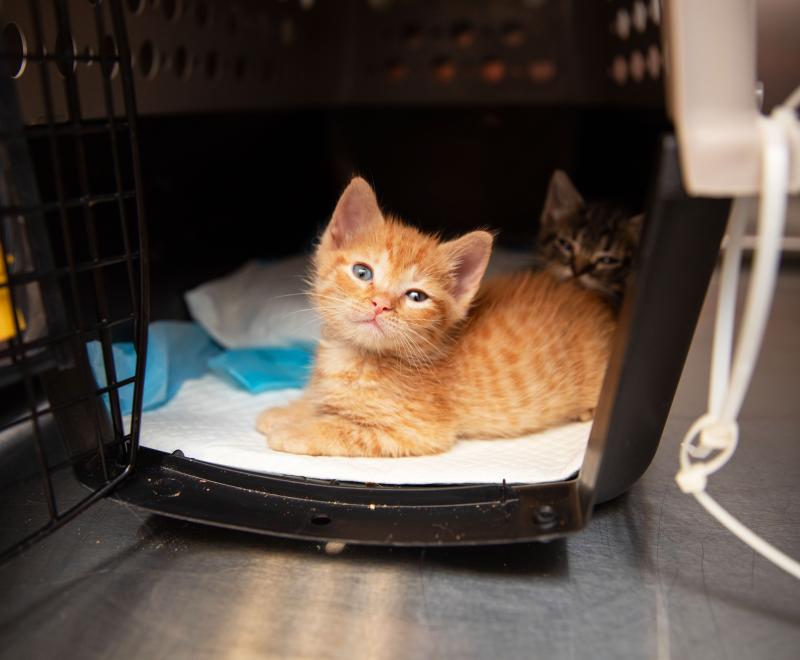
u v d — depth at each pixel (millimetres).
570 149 654
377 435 346
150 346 398
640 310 241
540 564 284
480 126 662
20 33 318
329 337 373
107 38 372
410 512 285
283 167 624
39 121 334
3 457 360
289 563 282
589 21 627
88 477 303
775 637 252
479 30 646
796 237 736
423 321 355
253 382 417
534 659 242
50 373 297
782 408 424
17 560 282
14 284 243
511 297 407
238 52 541
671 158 227
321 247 372
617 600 267
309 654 242
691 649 247
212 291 496
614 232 503
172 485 303
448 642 247
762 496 333
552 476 304
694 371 475
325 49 656
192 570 279
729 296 243
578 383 391
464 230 676
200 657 241
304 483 302
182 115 476
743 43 224
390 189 679
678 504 325
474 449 356
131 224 418
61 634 248
